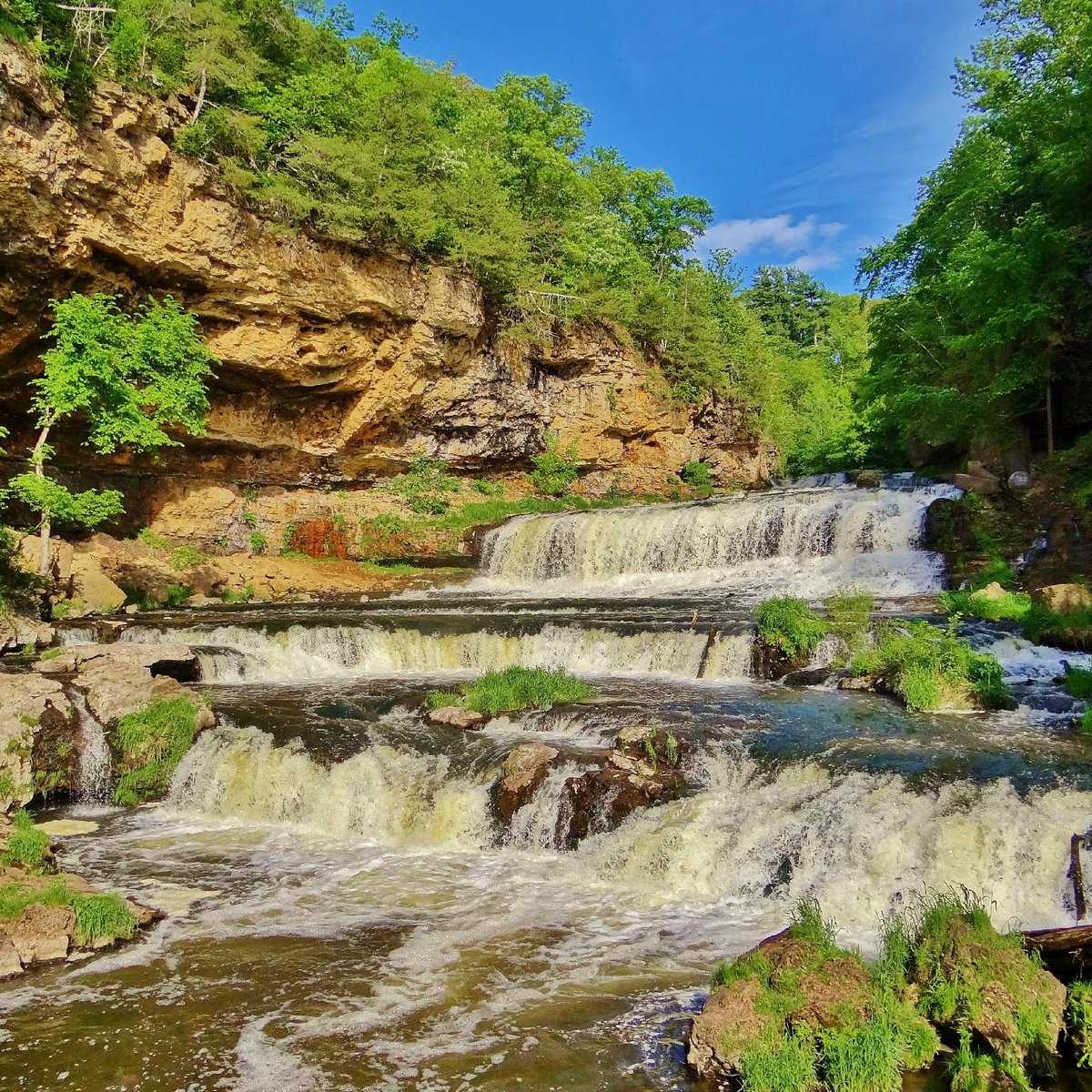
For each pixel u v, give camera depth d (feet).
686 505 104.42
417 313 105.29
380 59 129.18
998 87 102.32
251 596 90.63
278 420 103.35
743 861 33.04
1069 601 55.67
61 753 45.16
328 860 36.81
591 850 35.65
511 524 108.06
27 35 68.90
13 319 78.38
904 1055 19.67
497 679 53.01
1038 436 84.58
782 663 56.49
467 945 28.09
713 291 198.59
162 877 34.76
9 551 71.00
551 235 136.05
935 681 47.60
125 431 76.95
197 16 86.69
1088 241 77.87
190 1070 20.88
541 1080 20.34
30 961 26.68
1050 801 32.30
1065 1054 19.70
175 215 81.51
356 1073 20.72
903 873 30.48
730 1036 20.11
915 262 114.32
